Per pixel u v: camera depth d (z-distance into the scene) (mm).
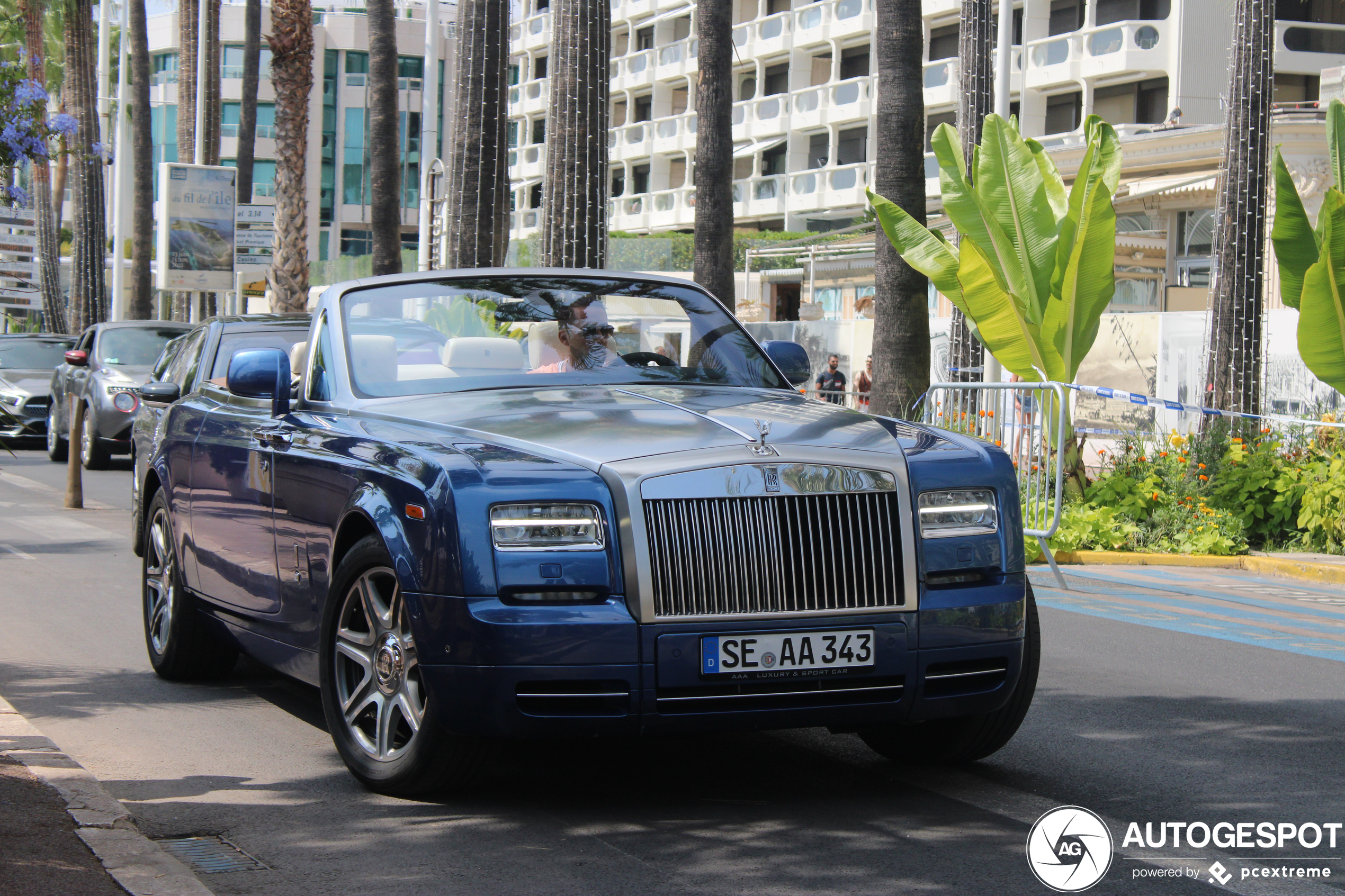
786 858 4148
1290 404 16516
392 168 22234
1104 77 36938
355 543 4922
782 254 37438
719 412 4957
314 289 45969
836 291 35156
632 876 3971
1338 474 13203
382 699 4730
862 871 4039
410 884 3904
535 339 5777
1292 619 9539
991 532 4691
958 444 4895
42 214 43625
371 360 5652
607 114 16422
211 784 4918
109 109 39125
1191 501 13508
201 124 37062
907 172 13609
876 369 13875
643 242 37875
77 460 14578
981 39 16875
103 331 20156
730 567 4312
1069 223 12992
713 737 5719
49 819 4254
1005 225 13359
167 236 29625
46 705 6121
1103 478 14188
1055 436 12727
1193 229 25656
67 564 10523
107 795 4559
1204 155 23922
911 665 4473
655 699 4242
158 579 6996
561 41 16219
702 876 3980
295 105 24406
